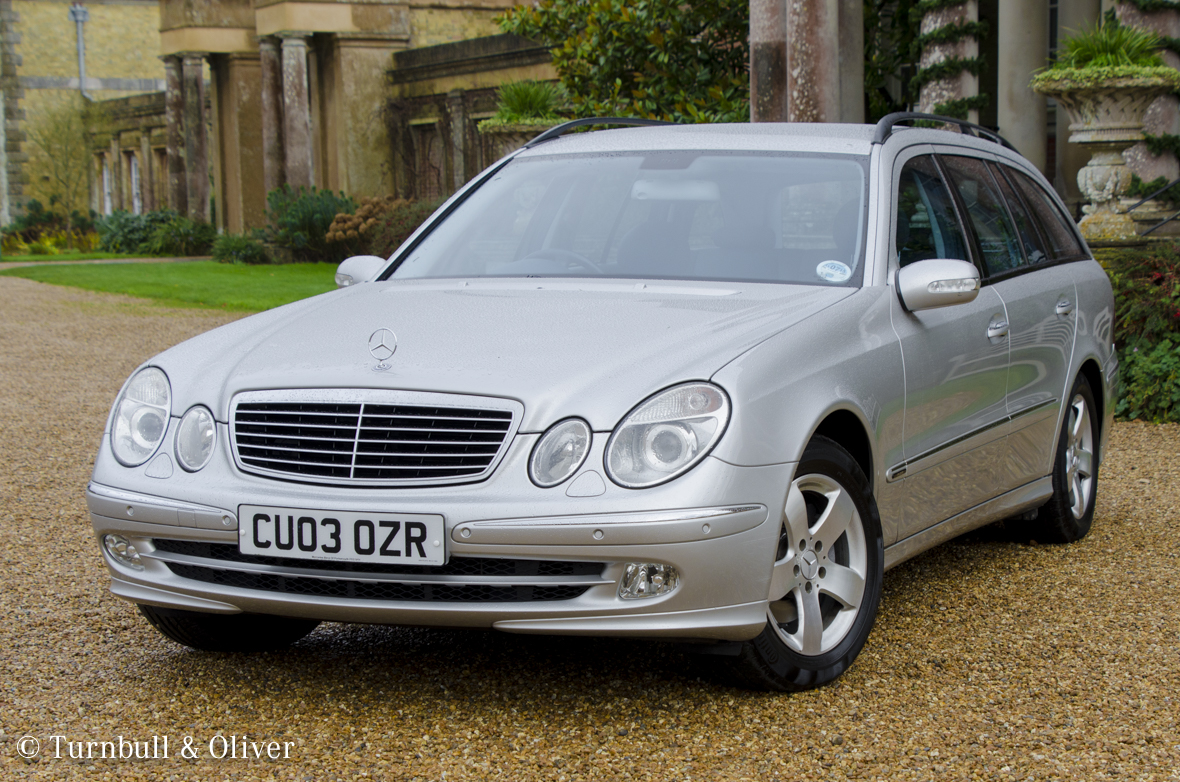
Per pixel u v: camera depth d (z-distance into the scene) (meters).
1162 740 3.13
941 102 12.57
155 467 3.44
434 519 3.06
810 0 10.76
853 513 3.55
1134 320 8.74
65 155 50.75
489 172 4.93
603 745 3.10
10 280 26.38
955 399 4.11
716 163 4.41
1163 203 11.55
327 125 31.81
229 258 31.41
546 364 3.24
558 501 3.02
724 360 3.20
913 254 4.14
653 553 2.99
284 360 3.48
